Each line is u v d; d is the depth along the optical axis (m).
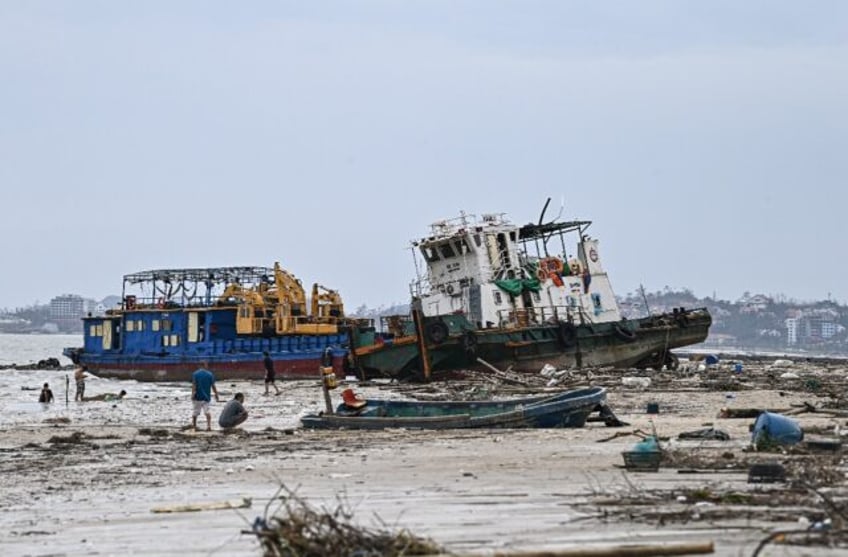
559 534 19.05
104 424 53.03
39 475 31.27
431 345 82.94
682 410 52.03
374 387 80.25
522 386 73.62
